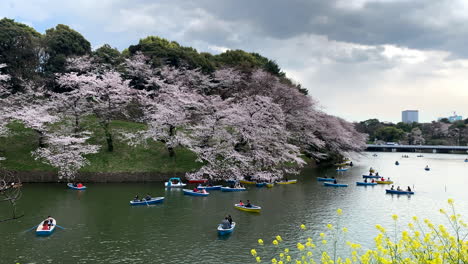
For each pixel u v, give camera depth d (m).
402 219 34.16
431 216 35.62
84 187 43.91
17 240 26.00
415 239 10.56
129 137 54.94
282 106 67.94
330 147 81.75
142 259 23.06
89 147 51.34
